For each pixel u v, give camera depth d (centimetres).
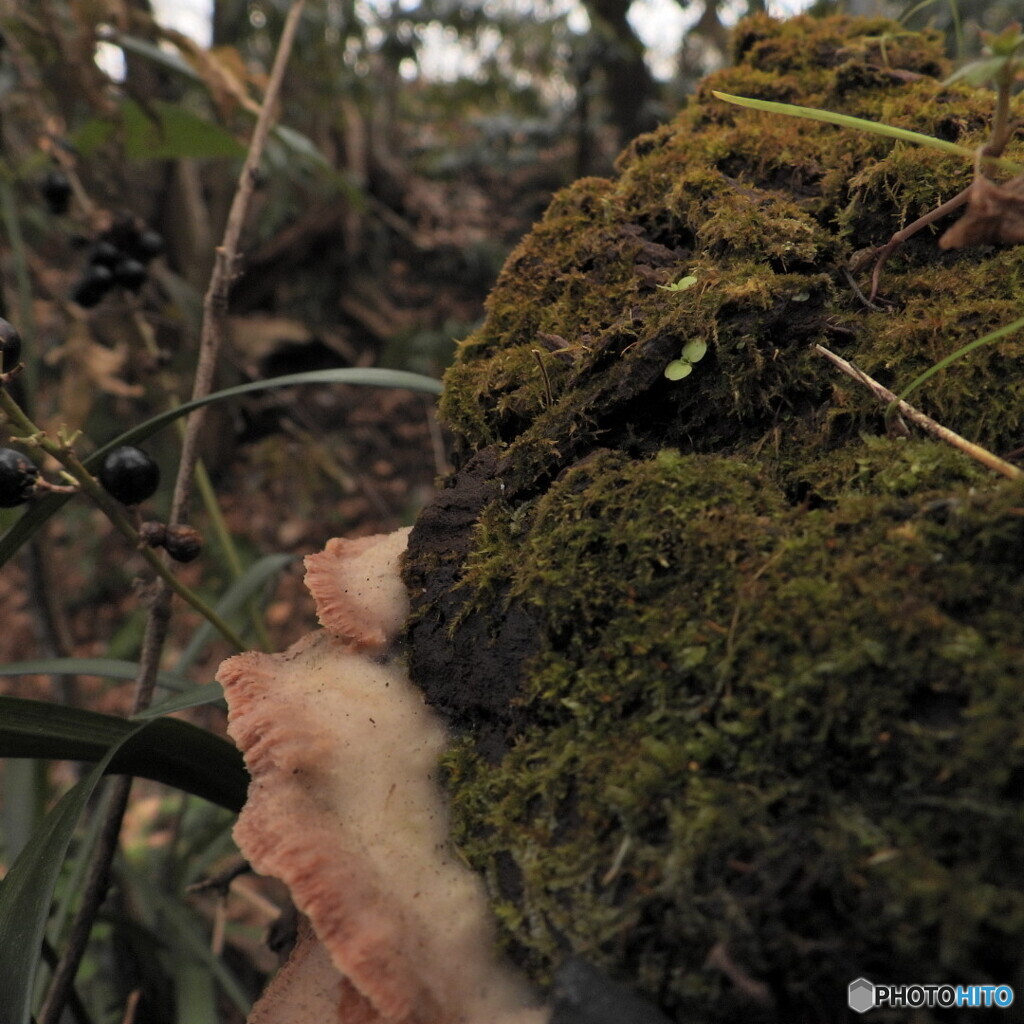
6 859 27
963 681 11
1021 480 12
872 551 12
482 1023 11
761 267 14
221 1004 27
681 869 11
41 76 26
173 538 16
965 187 14
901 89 17
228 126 26
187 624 54
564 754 12
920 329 14
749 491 13
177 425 22
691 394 14
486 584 13
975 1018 10
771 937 10
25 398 19
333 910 12
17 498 15
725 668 11
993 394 13
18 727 14
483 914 12
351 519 59
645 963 11
